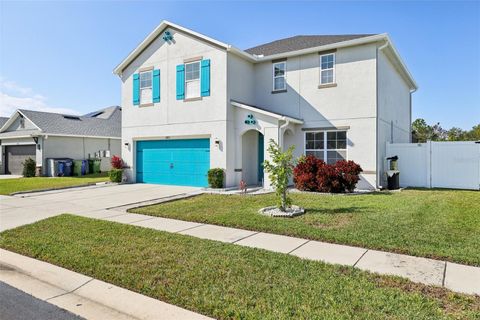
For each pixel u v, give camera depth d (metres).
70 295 4.12
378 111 13.54
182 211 9.09
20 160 26.06
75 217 8.54
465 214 7.93
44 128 24.27
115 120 32.62
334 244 5.88
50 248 5.80
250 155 15.81
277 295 3.73
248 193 12.59
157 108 16.48
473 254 5.00
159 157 16.70
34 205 10.88
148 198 12.02
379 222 7.14
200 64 14.98
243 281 4.16
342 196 11.28
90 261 5.06
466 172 13.66
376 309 3.35
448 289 3.88
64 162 23.67
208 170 14.23
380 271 4.49
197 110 15.05
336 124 14.19
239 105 14.23
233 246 5.69
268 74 16.00
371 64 13.45
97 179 20.36
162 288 4.02
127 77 17.72
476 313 3.26
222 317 3.34
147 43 16.70
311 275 4.32
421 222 7.12
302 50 14.66
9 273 4.96
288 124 14.23
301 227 6.89
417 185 14.48
